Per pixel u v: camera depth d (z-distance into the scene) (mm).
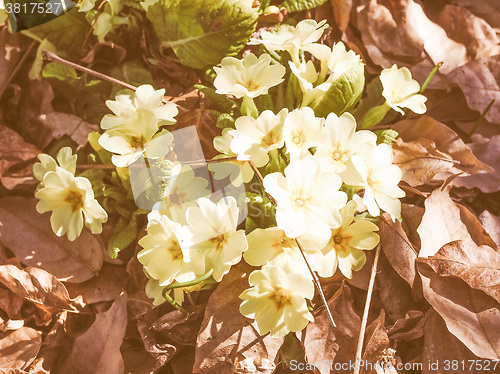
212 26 328
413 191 334
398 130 349
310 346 304
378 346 298
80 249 326
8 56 368
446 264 311
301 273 277
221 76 298
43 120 359
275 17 360
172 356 309
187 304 317
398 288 320
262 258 288
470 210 346
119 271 327
